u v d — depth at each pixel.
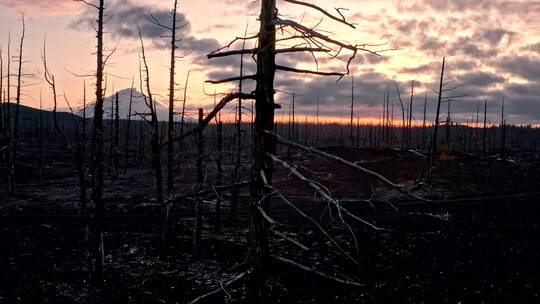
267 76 4.91
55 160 61.41
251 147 5.08
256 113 5.04
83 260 22.28
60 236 26.97
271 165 5.07
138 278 19.55
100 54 17.27
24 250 23.92
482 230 30.05
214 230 28.75
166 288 18.20
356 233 28.31
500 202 39.75
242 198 38.25
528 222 32.50
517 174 55.38
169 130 20.03
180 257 22.78
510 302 17.75
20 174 51.84
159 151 5.04
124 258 22.62
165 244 24.05
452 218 33.28
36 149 68.44
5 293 17.64
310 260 22.31
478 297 18.23
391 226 30.47
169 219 23.98
